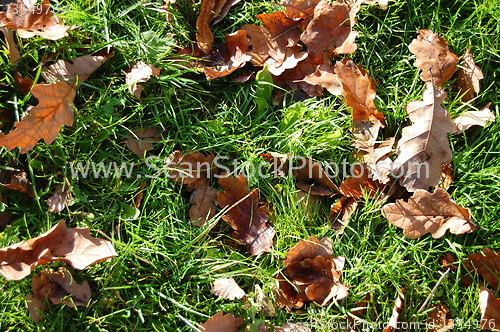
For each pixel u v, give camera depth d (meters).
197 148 0.83
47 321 0.77
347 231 0.81
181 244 0.81
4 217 0.80
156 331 0.78
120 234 0.81
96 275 0.79
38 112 0.78
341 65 0.81
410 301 0.79
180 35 0.85
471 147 0.82
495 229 0.80
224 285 0.79
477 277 0.79
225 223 0.82
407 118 0.83
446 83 0.83
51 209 0.80
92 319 0.78
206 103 0.84
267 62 0.84
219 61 0.85
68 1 0.84
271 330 0.78
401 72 0.85
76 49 0.83
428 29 0.85
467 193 0.81
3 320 0.77
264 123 0.83
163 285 0.79
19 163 0.81
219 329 0.77
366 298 0.79
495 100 0.84
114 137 0.83
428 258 0.80
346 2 0.83
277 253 0.79
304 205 0.82
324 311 0.78
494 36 0.84
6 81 0.81
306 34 0.83
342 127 0.83
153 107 0.83
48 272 0.78
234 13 0.85
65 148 0.81
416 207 0.78
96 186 0.82
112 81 0.82
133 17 0.85
